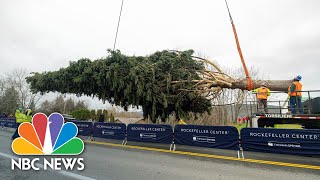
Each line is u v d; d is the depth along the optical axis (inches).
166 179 210.8
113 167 252.2
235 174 227.9
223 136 328.2
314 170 242.8
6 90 1942.7
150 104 571.8
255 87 559.8
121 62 514.6
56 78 576.4
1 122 878.4
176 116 640.4
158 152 339.3
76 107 2231.8
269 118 399.2
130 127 412.8
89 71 501.4
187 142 352.5
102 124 454.0
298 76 410.3
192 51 627.5
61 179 209.0
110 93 554.9
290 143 287.4
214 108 954.7
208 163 272.5
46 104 2106.3
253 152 309.6
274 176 221.6
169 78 537.3
